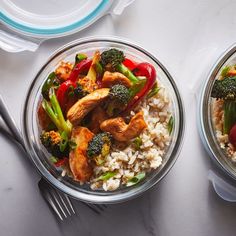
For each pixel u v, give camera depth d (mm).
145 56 482
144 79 457
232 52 470
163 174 469
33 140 487
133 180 462
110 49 466
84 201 480
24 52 516
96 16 518
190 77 521
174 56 521
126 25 520
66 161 464
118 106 451
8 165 512
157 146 471
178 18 522
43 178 511
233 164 484
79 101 440
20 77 513
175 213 524
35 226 516
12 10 528
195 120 521
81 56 466
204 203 525
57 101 456
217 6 524
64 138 450
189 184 523
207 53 522
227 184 522
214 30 524
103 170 455
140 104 468
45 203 517
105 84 456
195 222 525
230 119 478
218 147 479
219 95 473
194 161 522
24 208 515
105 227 521
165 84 479
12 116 510
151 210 523
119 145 463
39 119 472
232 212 529
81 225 519
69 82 458
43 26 525
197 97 521
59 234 518
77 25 520
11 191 513
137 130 446
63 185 476
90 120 462
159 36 521
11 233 515
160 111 476
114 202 473
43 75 478
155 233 523
